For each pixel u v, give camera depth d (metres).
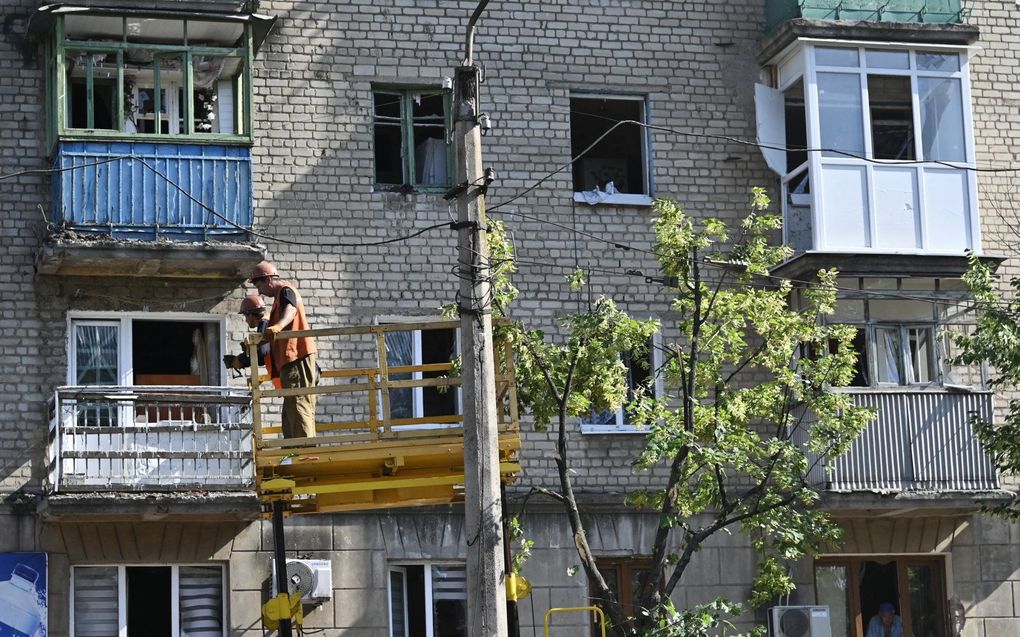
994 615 32.50
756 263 27.08
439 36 32.16
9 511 28.89
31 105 30.36
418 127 32.28
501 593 21.73
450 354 31.53
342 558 29.95
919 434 31.78
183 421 29.33
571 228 32.09
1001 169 33.19
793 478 26.73
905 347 32.69
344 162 31.36
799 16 32.72
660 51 33.19
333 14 31.83
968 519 32.69
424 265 31.36
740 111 33.31
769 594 26.81
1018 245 33.97
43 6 29.50
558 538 30.89
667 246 26.56
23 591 28.61
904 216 32.53
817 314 30.47
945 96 33.25
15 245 29.86
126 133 29.67
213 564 29.70
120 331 30.25
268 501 23.45
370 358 30.91
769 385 27.36
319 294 30.80
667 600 25.28
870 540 32.16
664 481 31.62
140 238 29.50
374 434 23.27
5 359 29.44
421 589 30.55
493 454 22.06
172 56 30.31
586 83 32.69
